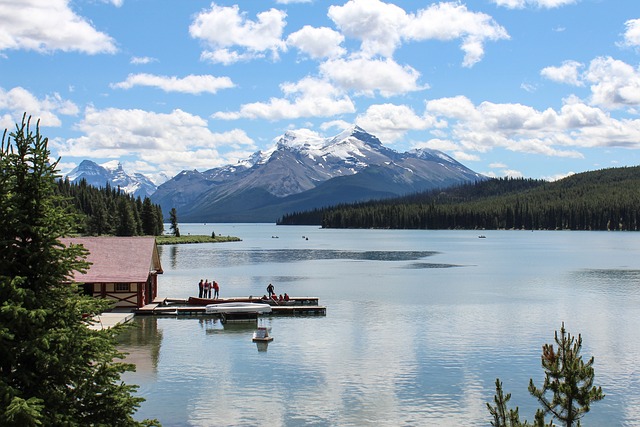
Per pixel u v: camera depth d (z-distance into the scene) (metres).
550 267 129.25
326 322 61.91
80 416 17.77
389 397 36.44
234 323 61.59
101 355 18.58
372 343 51.25
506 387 38.50
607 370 42.50
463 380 40.00
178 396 36.41
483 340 52.28
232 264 140.00
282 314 66.88
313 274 115.38
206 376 40.78
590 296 81.31
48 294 18.28
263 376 40.84
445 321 61.91
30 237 18.34
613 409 34.62
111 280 64.56
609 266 130.88
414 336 54.16
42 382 17.50
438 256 166.50
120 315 63.19
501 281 101.44
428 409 34.34
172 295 84.50
